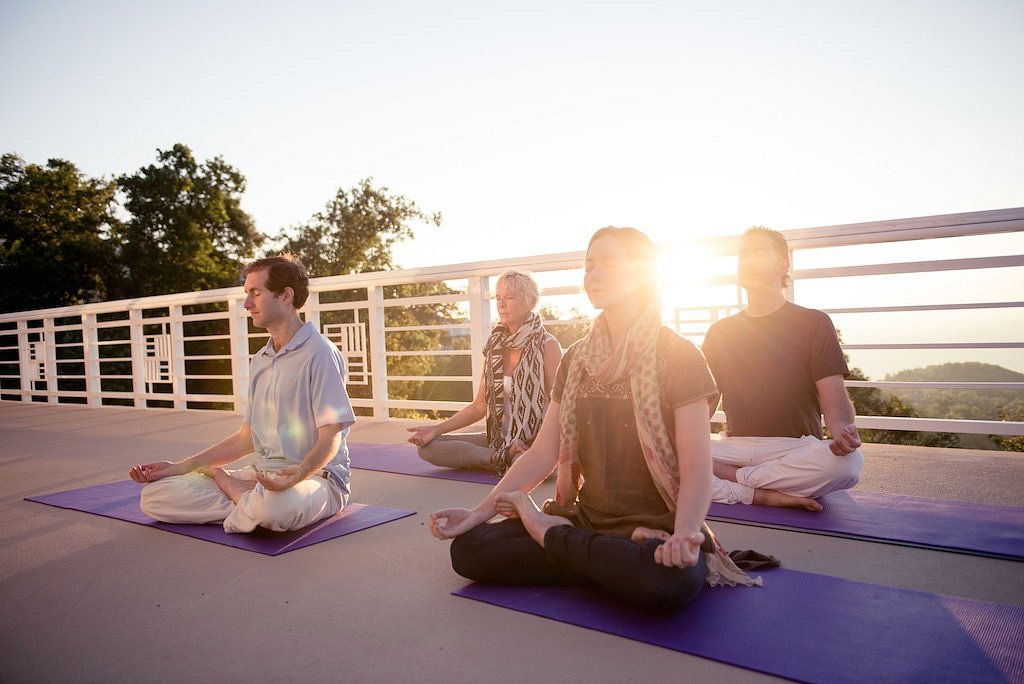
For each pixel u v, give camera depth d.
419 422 6.33
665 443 1.90
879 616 1.78
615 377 1.97
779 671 1.51
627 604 1.93
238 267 32.38
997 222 3.88
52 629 1.94
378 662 1.66
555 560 1.99
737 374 3.07
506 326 3.79
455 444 3.92
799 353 2.96
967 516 2.66
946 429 4.07
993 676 1.46
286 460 2.90
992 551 2.25
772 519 2.71
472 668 1.61
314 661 1.68
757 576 2.06
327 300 24.78
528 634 1.78
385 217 31.03
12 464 4.78
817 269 4.46
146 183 30.77
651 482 1.98
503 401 3.74
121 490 3.73
